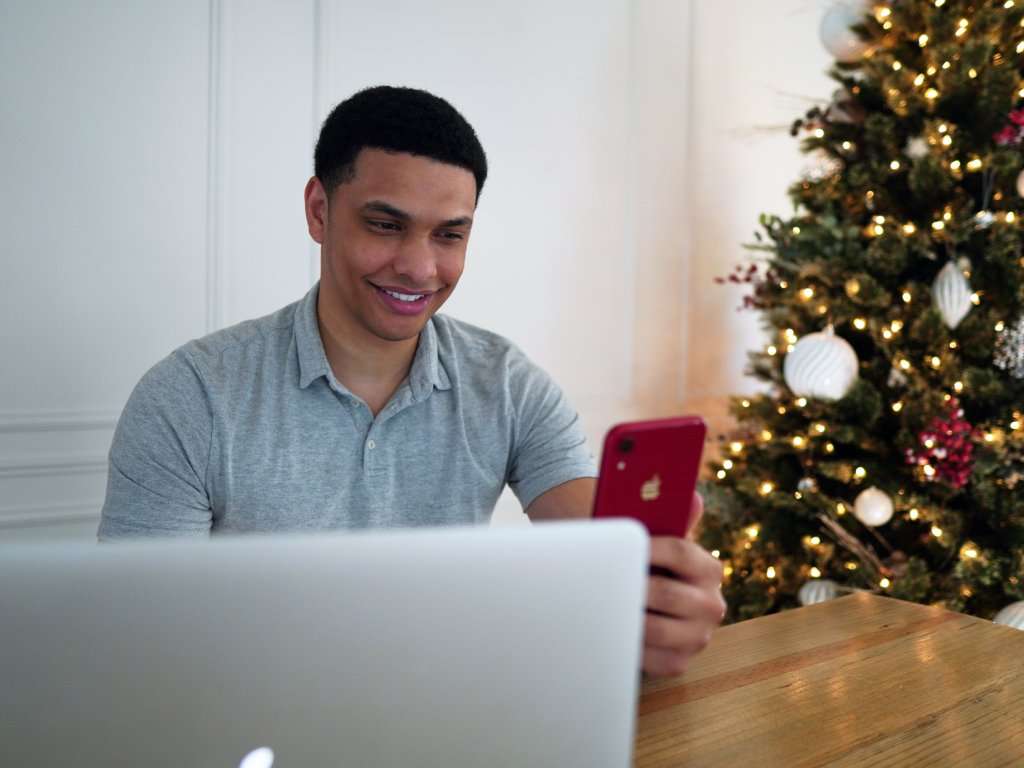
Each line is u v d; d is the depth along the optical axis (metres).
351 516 1.20
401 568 0.48
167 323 2.15
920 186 2.24
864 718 0.81
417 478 1.24
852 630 1.03
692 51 3.12
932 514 2.17
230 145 2.21
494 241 2.72
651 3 3.01
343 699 0.48
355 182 1.09
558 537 0.49
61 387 2.03
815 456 2.45
